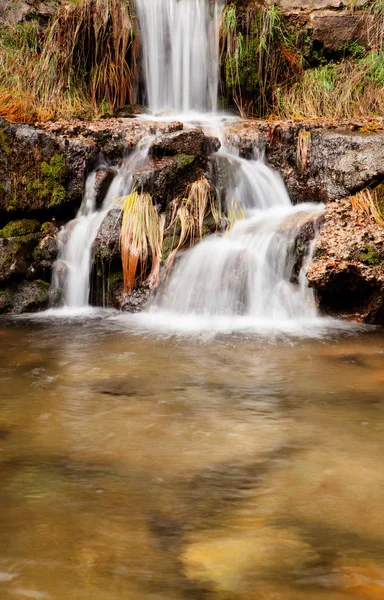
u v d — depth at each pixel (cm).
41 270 740
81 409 408
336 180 786
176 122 855
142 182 758
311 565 242
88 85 1025
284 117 998
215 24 1046
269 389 451
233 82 1044
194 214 748
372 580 232
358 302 678
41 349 558
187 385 459
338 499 292
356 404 420
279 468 324
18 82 963
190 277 703
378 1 1054
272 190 830
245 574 236
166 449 347
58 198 773
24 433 368
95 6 998
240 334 615
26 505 284
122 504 286
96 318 688
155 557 246
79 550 250
